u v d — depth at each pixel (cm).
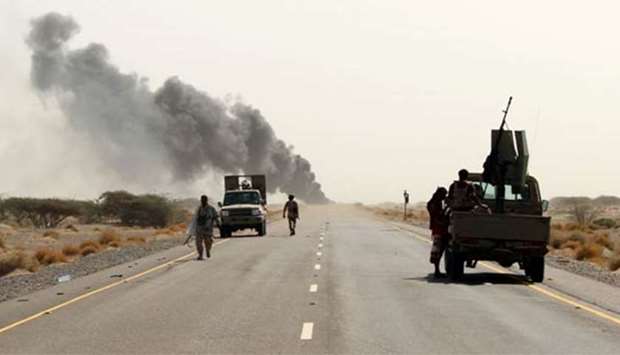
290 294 1903
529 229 2172
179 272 2506
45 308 1691
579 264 3000
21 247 4519
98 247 4059
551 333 1345
